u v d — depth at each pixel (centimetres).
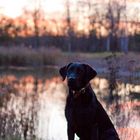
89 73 786
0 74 3994
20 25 8250
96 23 8006
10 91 2655
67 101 793
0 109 1875
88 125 788
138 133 1226
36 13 8519
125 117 1384
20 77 3753
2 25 7838
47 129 1442
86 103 775
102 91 2262
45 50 4919
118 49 6050
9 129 1355
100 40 7981
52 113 1825
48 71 4375
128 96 1750
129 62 1934
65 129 1465
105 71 2880
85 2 8156
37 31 8419
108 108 1593
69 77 770
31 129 1419
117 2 7144
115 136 816
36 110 1886
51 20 8625
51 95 2559
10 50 4888
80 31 8331
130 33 7031
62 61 4284
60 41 8394
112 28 7112
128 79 1788
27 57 4859
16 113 1755
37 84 3228
